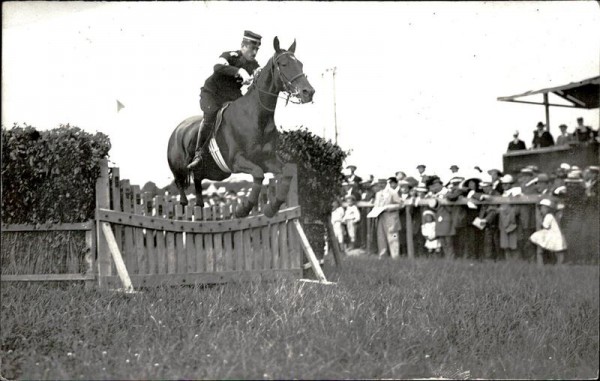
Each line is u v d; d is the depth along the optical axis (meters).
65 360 5.64
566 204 13.15
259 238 10.21
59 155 9.07
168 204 9.76
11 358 5.86
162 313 6.88
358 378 5.23
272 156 8.88
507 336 6.69
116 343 6.05
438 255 15.15
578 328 7.04
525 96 15.02
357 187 17.84
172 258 9.65
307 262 10.62
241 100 8.84
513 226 13.89
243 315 7.07
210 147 9.10
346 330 6.21
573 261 13.05
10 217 9.30
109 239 8.98
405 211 15.98
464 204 14.73
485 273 10.98
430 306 7.41
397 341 6.16
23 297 8.17
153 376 5.14
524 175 14.23
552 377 5.66
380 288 8.52
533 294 8.53
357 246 17.83
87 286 9.05
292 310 7.00
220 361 5.36
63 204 9.22
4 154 9.12
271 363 5.29
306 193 11.23
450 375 5.61
